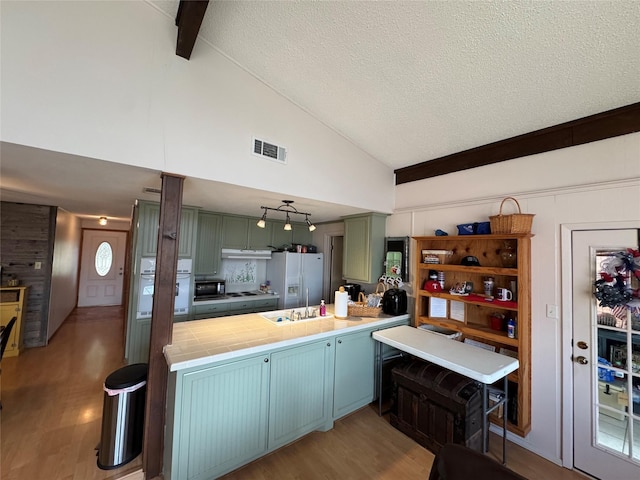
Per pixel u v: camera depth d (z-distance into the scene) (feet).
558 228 7.38
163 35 6.20
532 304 7.72
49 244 13.84
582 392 6.89
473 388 7.28
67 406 8.66
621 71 5.56
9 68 4.75
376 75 6.77
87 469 6.24
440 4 4.85
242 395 6.44
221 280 14.03
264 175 7.83
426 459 7.18
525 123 7.64
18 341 12.56
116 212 15.55
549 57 5.52
